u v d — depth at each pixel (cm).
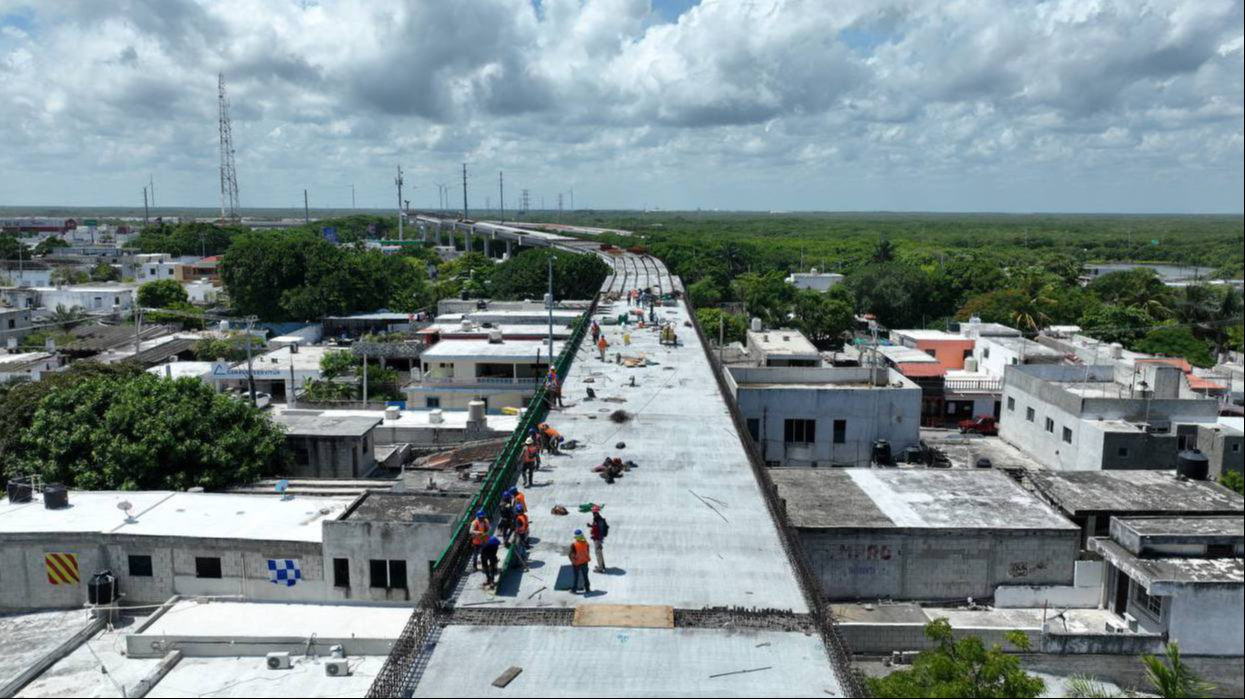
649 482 3072
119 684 2572
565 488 3002
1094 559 3294
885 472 3903
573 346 5472
